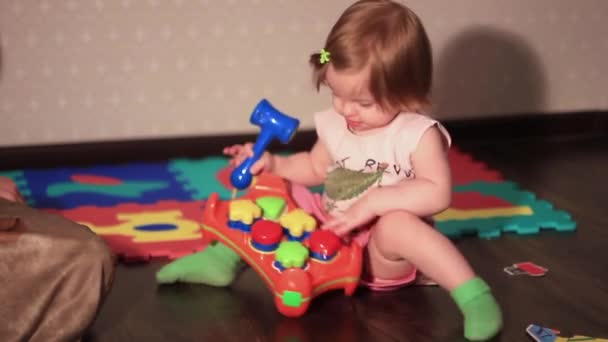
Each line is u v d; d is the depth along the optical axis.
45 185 1.83
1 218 1.04
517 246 1.51
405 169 1.29
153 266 1.41
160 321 1.21
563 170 2.01
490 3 2.14
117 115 2.00
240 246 1.25
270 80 2.06
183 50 1.98
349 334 1.18
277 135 1.33
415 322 1.22
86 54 1.93
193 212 1.66
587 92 2.29
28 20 1.87
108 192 1.78
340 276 1.24
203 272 1.32
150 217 1.62
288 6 2.01
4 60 1.88
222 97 2.05
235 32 2.00
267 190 1.33
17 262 1.03
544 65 2.23
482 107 2.23
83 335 1.15
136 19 1.93
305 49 2.05
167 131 2.04
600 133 2.32
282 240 1.26
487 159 2.09
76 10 1.89
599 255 1.48
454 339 1.17
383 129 1.29
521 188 1.86
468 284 1.18
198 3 1.96
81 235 1.07
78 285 1.05
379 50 1.19
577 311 1.25
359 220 1.24
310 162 1.44
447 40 2.14
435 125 1.27
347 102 1.24
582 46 2.24
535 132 2.27
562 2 2.19
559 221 1.62
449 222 1.61
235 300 1.29
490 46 2.18
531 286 1.34
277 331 1.19
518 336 1.17
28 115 1.94
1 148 1.93
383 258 1.28
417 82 1.24
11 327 1.03
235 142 2.07
